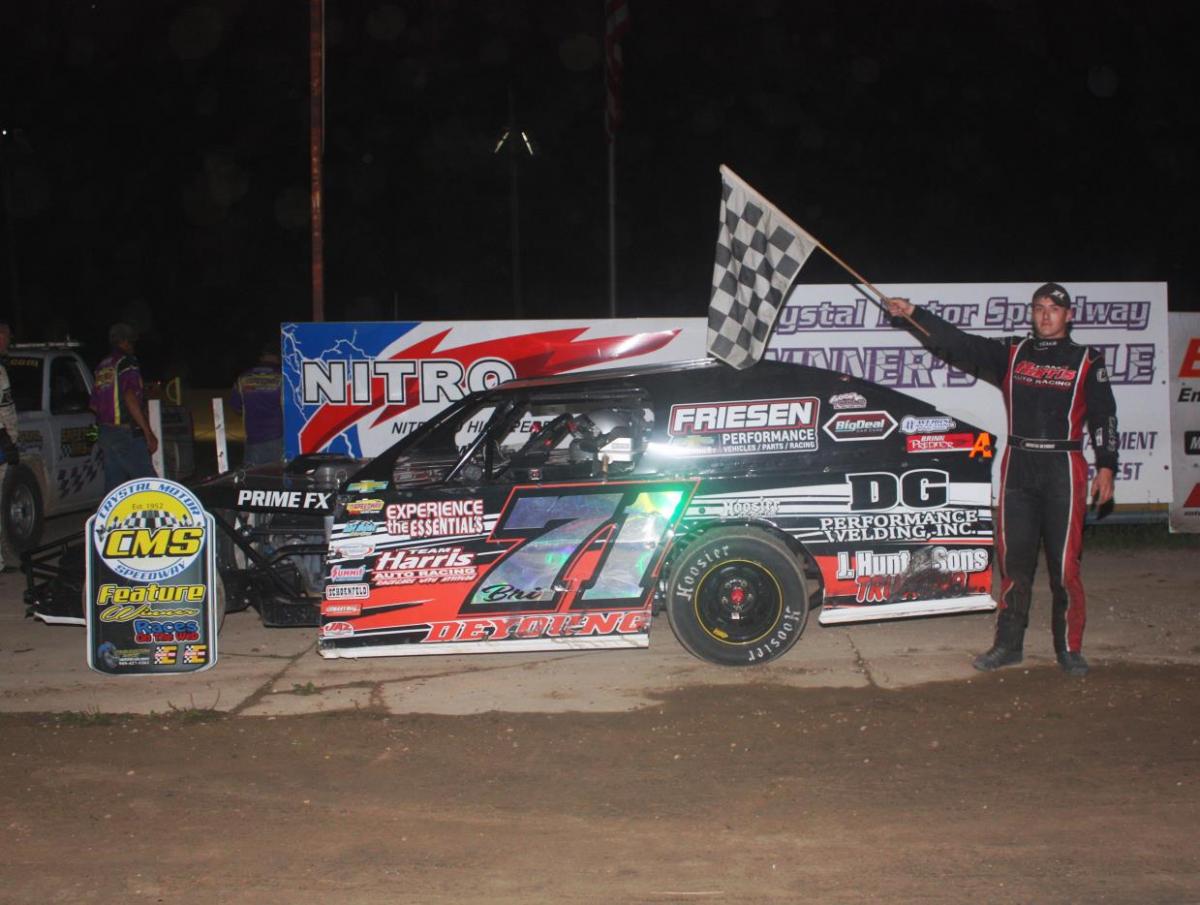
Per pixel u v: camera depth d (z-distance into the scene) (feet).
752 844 14.24
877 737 17.72
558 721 18.80
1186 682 20.01
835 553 20.85
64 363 36.29
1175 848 13.91
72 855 14.29
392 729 18.56
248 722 19.03
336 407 31.73
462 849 14.28
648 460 20.93
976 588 20.89
